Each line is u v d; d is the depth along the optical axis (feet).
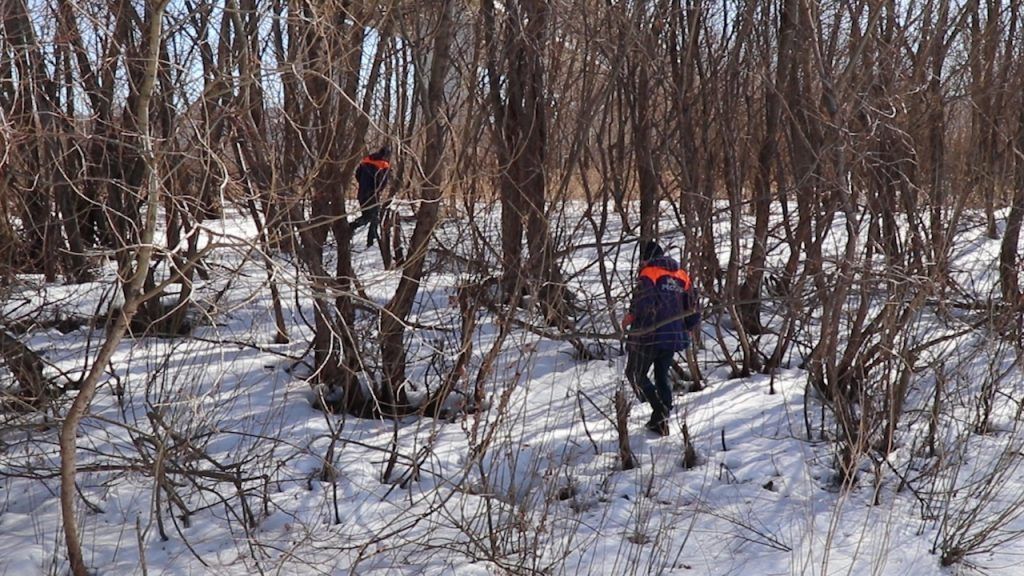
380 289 22.70
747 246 24.95
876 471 16.03
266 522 14.69
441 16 17.34
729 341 24.72
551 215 19.74
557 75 21.97
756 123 23.72
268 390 19.56
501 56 20.03
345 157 17.95
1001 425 18.57
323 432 17.80
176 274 10.31
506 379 19.84
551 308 18.66
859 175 20.01
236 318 23.89
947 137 22.57
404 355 19.15
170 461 13.93
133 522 14.56
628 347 18.61
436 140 17.62
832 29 20.08
